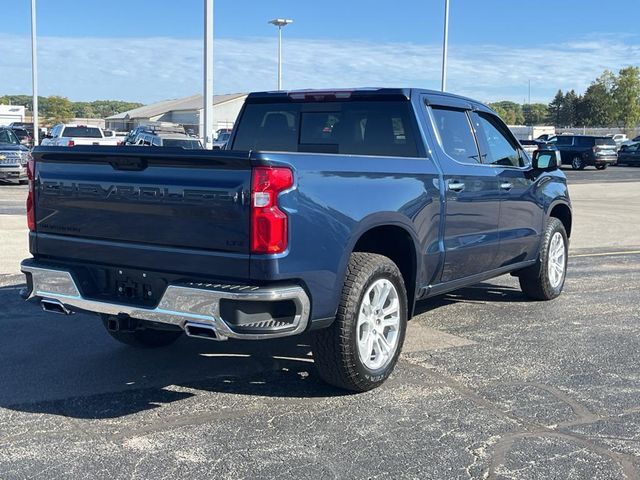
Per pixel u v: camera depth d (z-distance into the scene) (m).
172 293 4.32
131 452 4.02
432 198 5.53
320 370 4.87
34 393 4.94
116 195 4.65
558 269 8.05
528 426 4.46
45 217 5.09
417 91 5.91
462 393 5.03
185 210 4.36
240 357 5.79
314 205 4.40
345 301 4.68
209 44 17.73
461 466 3.90
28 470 3.79
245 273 4.20
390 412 4.66
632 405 4.85
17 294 7.75
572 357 5.90
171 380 5.24
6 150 21.50
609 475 3.82
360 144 6.10
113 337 5.98
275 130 6.64
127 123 77.56
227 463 3.90
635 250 12.05
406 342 6.28
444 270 5.87
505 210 6.67
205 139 18.08
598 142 39.62
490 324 6.95
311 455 4.01
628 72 89.38
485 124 6.75
